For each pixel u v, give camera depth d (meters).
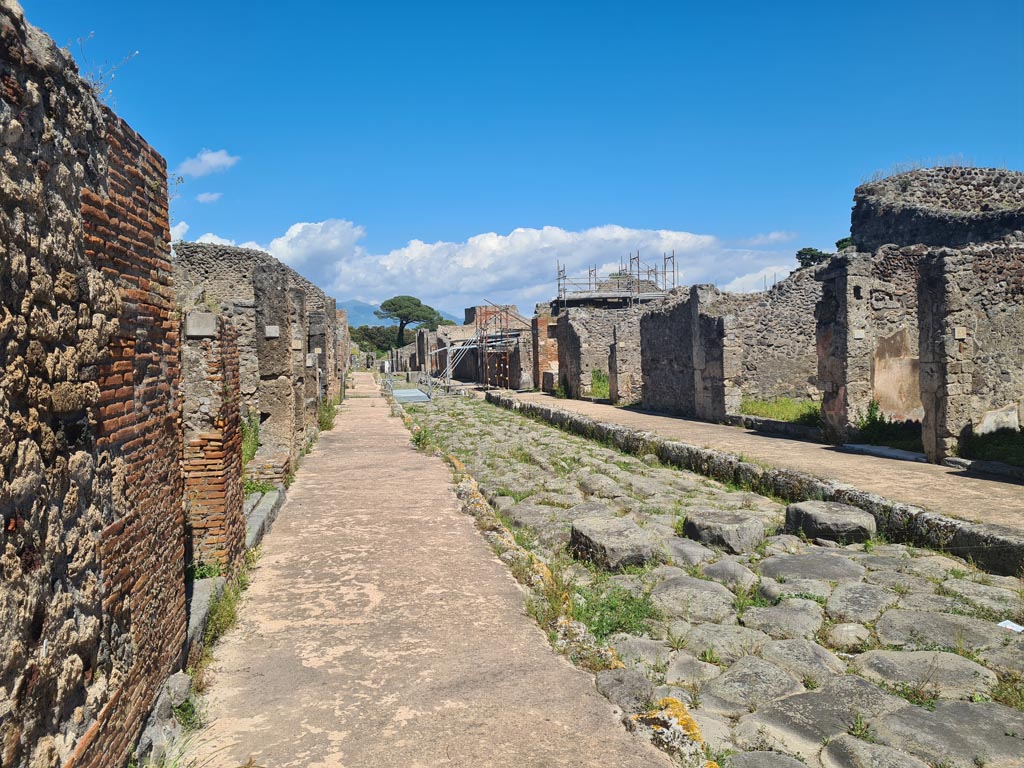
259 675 4.61
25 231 2.54
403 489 10.72
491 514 8.80
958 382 10.98
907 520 8.09
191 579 5.73
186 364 5.97
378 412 23.80
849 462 11.43
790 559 7.34
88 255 3.16
